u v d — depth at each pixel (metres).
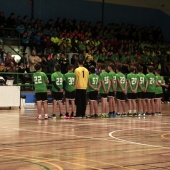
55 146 9.56
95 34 31.84
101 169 7.14
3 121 15.15
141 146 9.68
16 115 17.64
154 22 37.25
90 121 15.36
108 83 16.98
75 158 8.12
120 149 9.24
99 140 10.58
